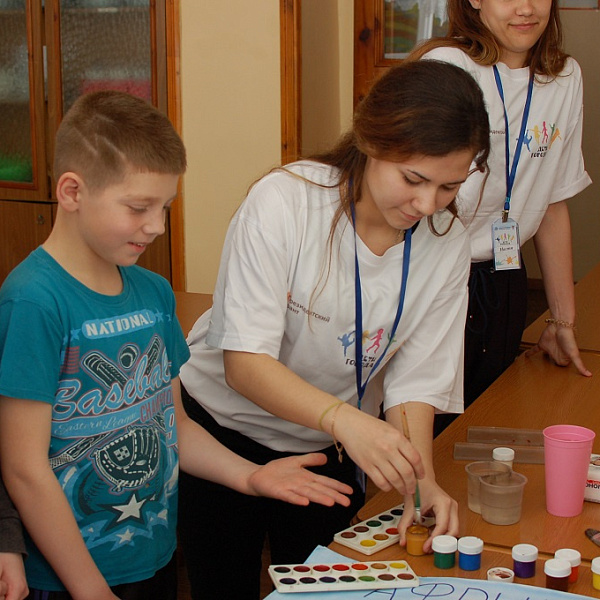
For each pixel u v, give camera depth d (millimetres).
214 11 3709
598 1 4980
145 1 3758
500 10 1851
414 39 3721
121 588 1333
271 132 3736
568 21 5051
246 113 3754
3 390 1188
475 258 2051
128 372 1314
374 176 1288
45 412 1217
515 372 2064
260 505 1696
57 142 1274
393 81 1250
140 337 1338
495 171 1976
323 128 3924
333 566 1168
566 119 2039
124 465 1315
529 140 1987
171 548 1435
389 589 1121
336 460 1684
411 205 1264
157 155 1231
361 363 1520
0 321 1216
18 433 1208
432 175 1221
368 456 1241
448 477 1470
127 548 1331
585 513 1338
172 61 3777
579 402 1849
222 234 3934
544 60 1961
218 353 1632
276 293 1400
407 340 1534
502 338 2117
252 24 3662
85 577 1228
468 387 2174
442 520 1256
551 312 2152
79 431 1270
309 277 1427
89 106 1259
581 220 5344
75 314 1247
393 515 1329
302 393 1323
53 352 1218
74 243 1271
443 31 3674
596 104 5141
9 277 1263
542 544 1239
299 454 1650
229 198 3881
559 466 1310
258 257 1385
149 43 3787
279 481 1367
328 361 1514
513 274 2092
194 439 1499
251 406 1605
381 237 1434
